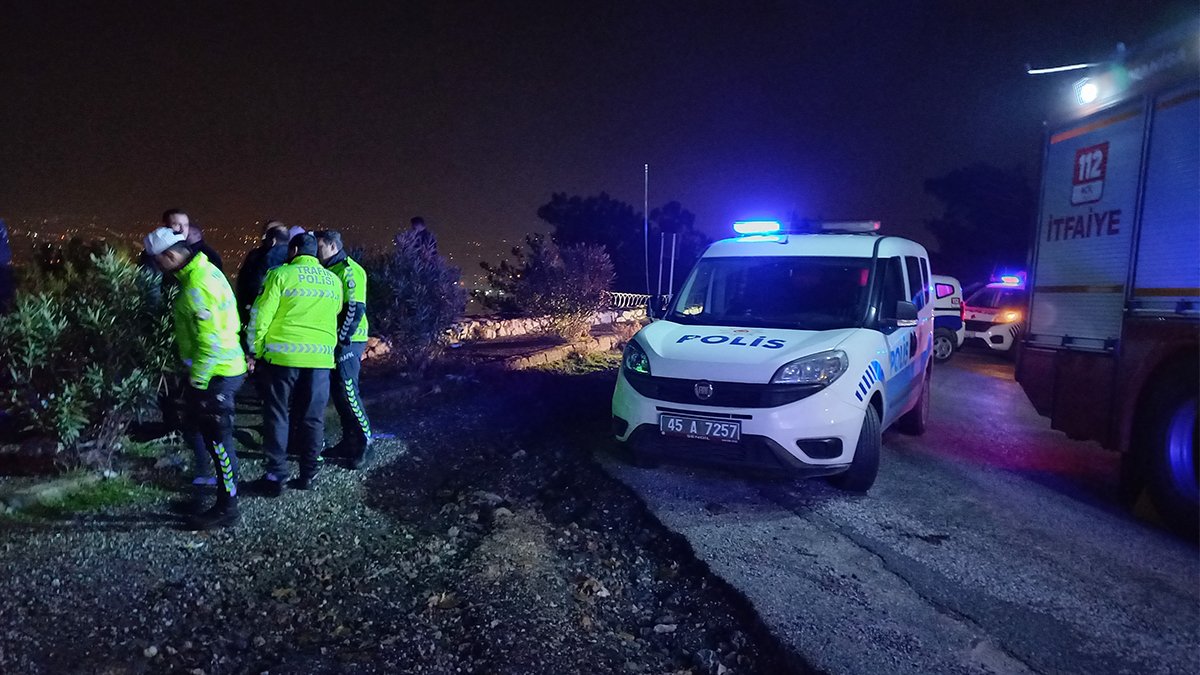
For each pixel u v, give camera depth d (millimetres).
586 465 6383
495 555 4566
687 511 5375
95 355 4840
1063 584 4387
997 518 5430
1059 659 3613
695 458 5602
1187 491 5125
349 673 3369
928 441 7707
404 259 8641
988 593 4254
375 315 8508
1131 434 5531
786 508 5504
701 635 3902
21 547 4141
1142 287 5355
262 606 3865
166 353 4988
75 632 3457
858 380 5629
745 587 4223
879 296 6477
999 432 8227
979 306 15852
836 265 6707
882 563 4609
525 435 7344
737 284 6852
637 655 3703
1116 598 4227
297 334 5133
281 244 6785
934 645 3695
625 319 16875
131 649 3383
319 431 5395
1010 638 3779
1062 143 6145
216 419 4551
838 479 5969
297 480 5516
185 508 4871
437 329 8875
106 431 5125
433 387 8695
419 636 3689
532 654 3562
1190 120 4992
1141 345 5375
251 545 4504
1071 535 5145
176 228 6137
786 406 5375
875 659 3562
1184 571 4605
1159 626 3930
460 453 6688
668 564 4684
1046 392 6270
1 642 3307
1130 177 5461
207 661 3367
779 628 3801
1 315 4723
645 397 5750
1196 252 4941
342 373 5883
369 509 5230
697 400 5547
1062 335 6105
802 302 6582
